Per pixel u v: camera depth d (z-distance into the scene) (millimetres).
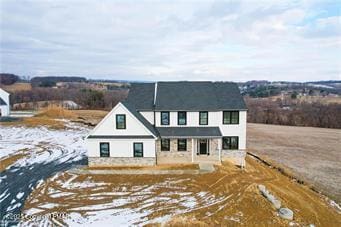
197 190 19625
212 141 26609
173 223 15203
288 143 44312
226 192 19188
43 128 46625
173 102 27266
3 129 45188
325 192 22984
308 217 16953
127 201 18125
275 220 15969
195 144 26891
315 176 27281
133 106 27125
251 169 26234
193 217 15891
